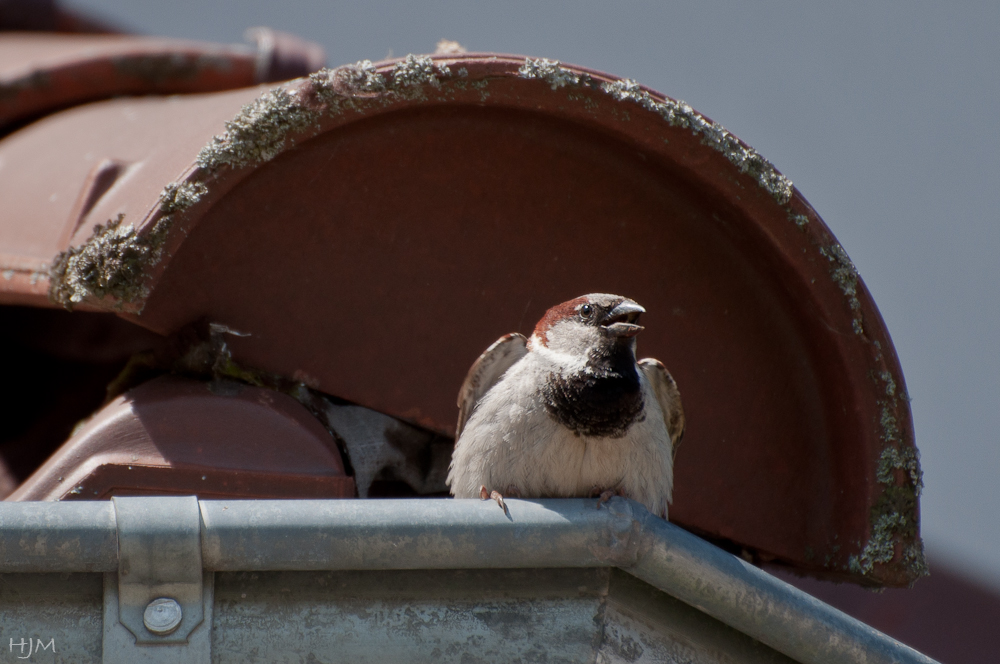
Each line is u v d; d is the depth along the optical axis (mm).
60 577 3781
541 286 5566
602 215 5547
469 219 5414
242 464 4793
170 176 5043
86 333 7391
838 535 5457
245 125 4820
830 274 5332
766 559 6164
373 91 4914
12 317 7609
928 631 10484
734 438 5707
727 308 5660
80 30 13656
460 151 5293
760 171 5250
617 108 5141
